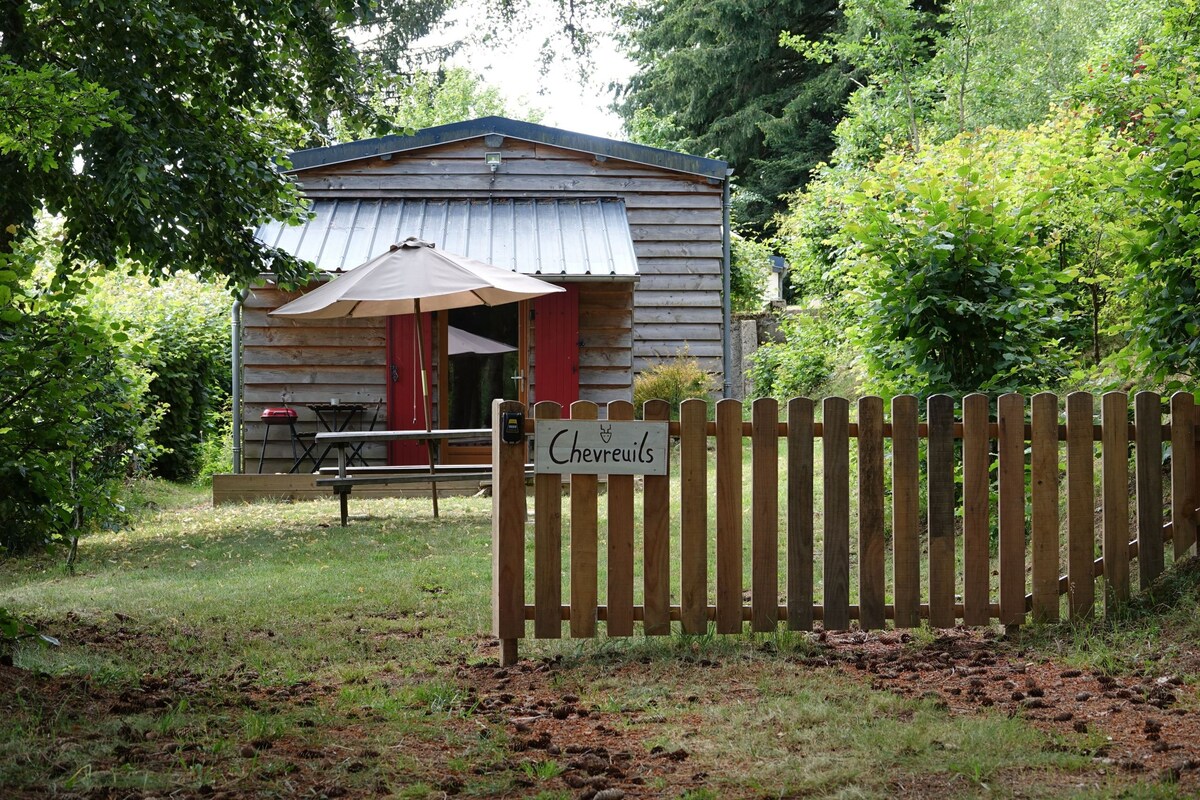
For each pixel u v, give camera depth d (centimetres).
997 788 347
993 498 789
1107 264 872
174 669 545
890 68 2066
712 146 3447
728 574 576
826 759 381
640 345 1733
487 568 857
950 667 521
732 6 3334
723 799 348
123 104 816
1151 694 453
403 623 669
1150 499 596
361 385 1473
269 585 800
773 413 577
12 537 590
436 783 364
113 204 885
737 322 2138
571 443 561
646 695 480
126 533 1139
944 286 780
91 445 839
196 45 870
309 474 1406
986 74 1941
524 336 1472
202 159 908
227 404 2144
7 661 492
